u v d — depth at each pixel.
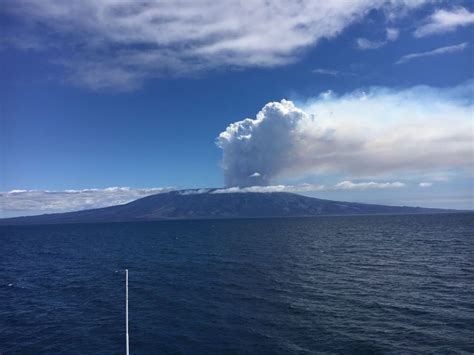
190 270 86.06
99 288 69.12
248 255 111.44
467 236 156.12
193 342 40.12
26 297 64.06
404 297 55.16
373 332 41.09
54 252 143.12
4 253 143.75
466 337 38.75
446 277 69.06
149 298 59.75
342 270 79.75
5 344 41.59
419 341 38.22
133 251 137.38
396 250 113.69
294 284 66.38
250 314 49.25
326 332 41.56
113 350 38.94
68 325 47.47
